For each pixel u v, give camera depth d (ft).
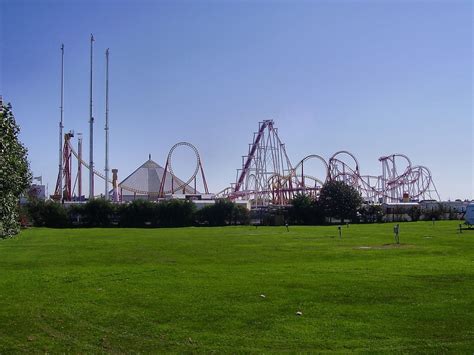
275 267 126.11
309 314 72.13
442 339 59.06
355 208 485.56
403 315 70.59
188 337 61.11
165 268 126.82
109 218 483.51
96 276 112.16
